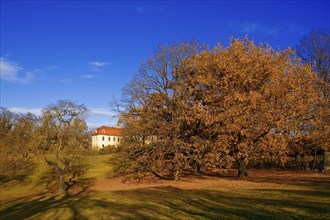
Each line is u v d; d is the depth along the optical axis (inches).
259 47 1127.6
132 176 1357.0
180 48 1376.7
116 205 642.8
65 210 592.7
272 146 1000.9
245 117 960.9
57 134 1138.0
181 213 512.7
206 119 1008.9
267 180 1106.1
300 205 556.4
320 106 1139.9
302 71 1079.6
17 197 1072.2
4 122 1437.0
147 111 1284.4
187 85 1215.6
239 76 1048.8
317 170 1475.1
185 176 1353.3
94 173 1453.0
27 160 1284.4
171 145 1178.0
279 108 997.8
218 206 576.4
